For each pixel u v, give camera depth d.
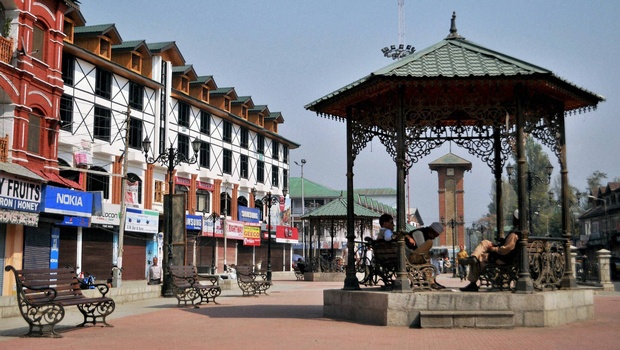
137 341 9.98
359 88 12.92
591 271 31.17
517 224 12.94
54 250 30.41
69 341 10.09
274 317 13.79
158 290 21.77
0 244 23.27
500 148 15.28
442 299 11.69
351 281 13.77
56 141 26.41
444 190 60.91
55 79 26.16
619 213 65.94
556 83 12.48
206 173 48.62
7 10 23.66
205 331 11.28
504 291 12.16
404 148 12.48
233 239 53.16
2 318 14.03
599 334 10.66
